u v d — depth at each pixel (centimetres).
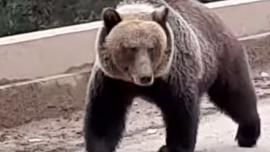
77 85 1442
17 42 1398
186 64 1032
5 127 1377
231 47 1156
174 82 1027
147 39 957
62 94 1430
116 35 966
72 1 1834
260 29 1661
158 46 966
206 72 1097
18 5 1803
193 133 1055
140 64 951
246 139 1213
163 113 1062
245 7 1638
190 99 1041
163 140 1278
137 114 1414
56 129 1361
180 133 1050
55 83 1424
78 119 1402
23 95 1400
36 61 1413
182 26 1037
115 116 1067
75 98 1438
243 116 1199
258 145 1229
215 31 1131
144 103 1459
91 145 1063
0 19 1795
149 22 971
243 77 1181
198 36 1085
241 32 1638
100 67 999
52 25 1827
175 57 1022
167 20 1001
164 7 998
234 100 1186
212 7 1602
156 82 1020
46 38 1418
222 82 1163
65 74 1437
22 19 1809
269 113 1391
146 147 1242
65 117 1413
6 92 1388
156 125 1359
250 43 1645
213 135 1284
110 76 997
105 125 1062
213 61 1116
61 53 1431
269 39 1661
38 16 1822
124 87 1031
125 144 1262
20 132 1356
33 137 1329
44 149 1265
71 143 1289
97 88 1038
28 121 1397
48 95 1419
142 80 952
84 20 1834
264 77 1602
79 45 1444
